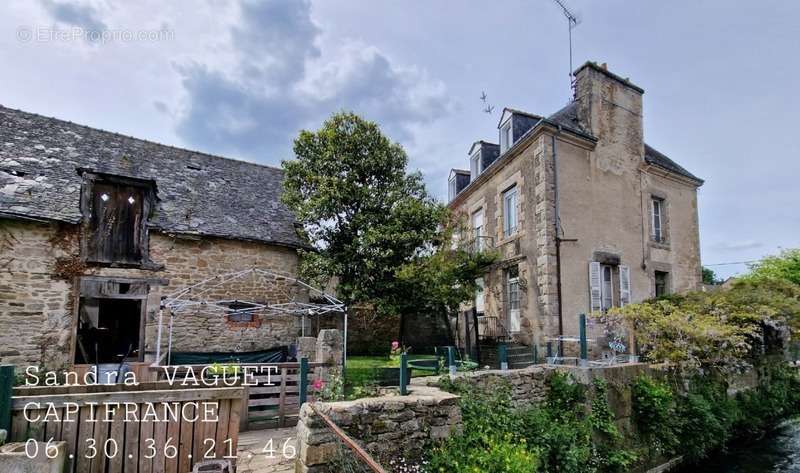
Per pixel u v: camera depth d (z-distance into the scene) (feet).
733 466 26.05
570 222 33.83
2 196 25.30
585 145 35.91
